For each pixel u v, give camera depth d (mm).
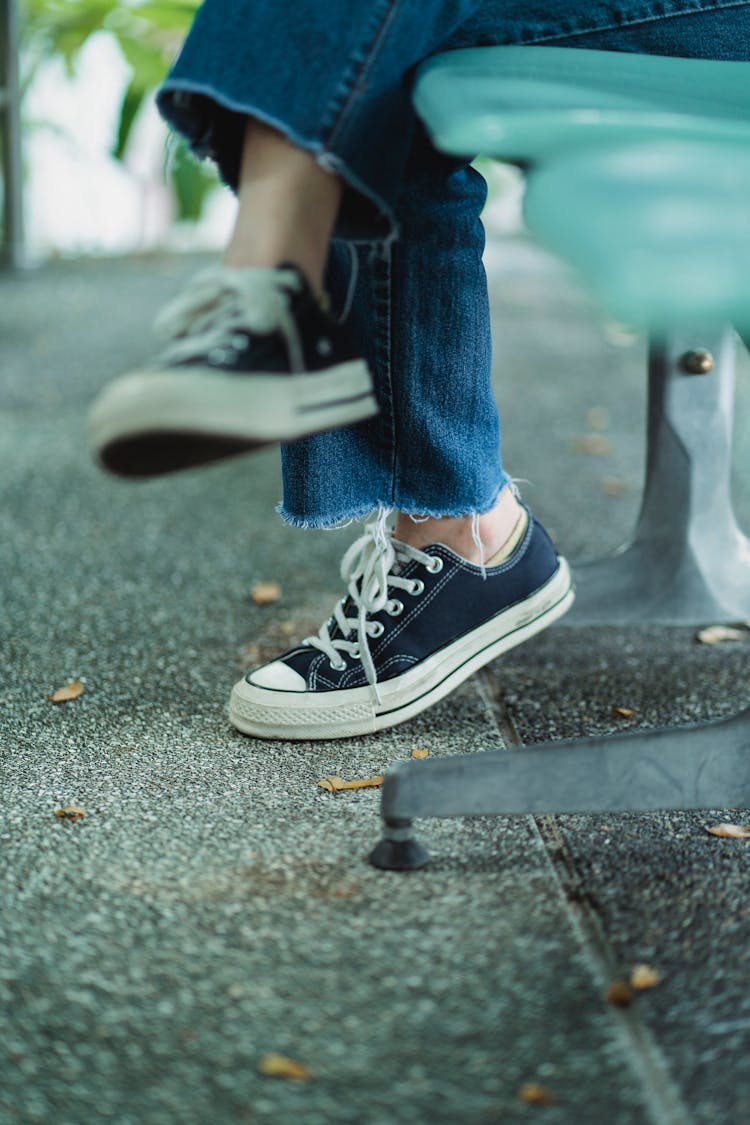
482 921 890
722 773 970
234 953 851
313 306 866
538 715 1271
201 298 843
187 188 3988
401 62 850
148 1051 753
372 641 1199
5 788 1090
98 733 1215
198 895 923
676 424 1480
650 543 1519
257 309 825
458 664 1229
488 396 1152
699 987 812
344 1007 794
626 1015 785
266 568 1752
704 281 514
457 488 1153
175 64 865
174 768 1138
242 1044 759
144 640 1471
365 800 1076
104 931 875
